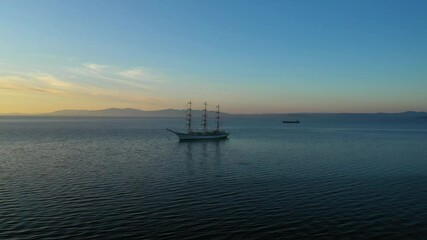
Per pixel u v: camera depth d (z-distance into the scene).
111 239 39.91
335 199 57.41
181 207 52.53
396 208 52.25
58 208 51.81
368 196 59.47
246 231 42.66
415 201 56.22
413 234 41.69
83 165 94.94
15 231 42.25
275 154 125.19
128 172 83.44
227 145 165.25
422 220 46.59
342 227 44.06
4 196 58.91
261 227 44.00
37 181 71.62
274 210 51.03
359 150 139.50
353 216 48.38
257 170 86.81
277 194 60.72
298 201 56.12
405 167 92.25
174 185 68.12
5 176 77.31
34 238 40.03
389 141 190.50
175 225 44.56
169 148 148.25
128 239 40.00
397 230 43.00
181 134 190.75
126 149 141.38
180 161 104.88
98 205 53.56
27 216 47.94
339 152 131.75
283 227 44.00
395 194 61.00
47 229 42.94
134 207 52.47
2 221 45.81
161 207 52.53
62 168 89.31
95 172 83.25
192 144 170.00
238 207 52.56
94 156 116.31
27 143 165.38
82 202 55.28
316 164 97.88
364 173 82.25
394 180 73.62
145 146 156.38
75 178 75.19
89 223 45.16
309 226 44.44
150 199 57.22
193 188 65.44
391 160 107.00
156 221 46.03
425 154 124.56
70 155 118.50
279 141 190.12
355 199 57.41
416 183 70.50
